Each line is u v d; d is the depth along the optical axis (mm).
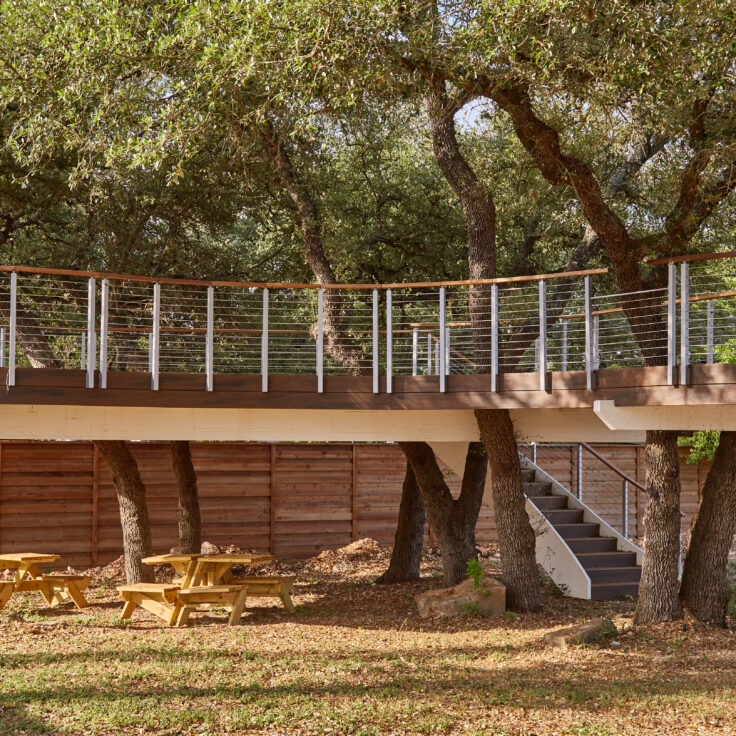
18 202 13273
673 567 9656
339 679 7266
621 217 13734
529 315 15094
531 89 9320
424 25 8734
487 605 10469
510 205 14062
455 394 10102
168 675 7273
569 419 11234
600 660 8133
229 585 10305
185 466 13000
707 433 15766
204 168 13094
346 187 15234
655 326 9641
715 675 7633
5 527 13883
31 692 6625
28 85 9875
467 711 6402
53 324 15195
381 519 16422
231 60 8484
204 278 15305
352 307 15156
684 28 8438
